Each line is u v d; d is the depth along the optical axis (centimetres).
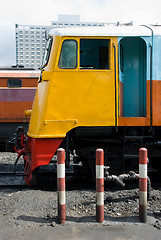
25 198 448
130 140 491
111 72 473
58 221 366
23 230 350
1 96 991
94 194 475
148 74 486
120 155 502
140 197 365
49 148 477
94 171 509
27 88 997
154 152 522
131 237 330
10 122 993
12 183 573
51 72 469
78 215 392
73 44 473
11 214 394
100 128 488
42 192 482
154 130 514
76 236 333
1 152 993
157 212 397
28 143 515
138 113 531
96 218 369
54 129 471
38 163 476
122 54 524
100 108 474
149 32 484
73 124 473
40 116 473
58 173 360
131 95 532
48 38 526
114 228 351
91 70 471
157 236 332
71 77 471
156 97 487
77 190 509
